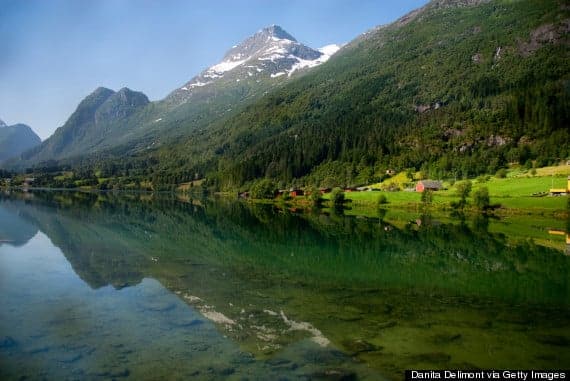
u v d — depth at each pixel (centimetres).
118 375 1880
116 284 3438
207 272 3988
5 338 2253
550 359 2114
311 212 12181
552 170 15675
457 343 2312
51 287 3294
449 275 4175
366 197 14850
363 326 2566
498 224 9056
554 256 5403
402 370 1980
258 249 5503
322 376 1906
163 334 2370
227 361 2042
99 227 7150
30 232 6272
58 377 1853
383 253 5416
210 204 15450
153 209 11900
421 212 12050
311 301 3102
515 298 3309
